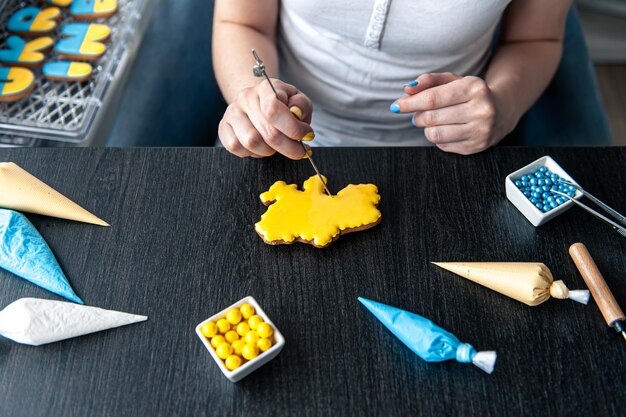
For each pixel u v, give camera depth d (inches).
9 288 31.9
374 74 42.9
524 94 41.8
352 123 46.6
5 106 44.3
